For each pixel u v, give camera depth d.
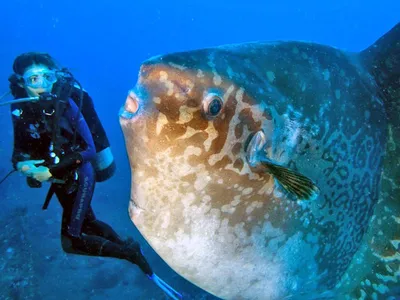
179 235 1.53
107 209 14.84
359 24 100.44
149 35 108.12
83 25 102.00
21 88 2.94
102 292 8.68
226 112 1.45
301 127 1.71
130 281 9.12
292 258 1.86
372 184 2.13
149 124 1.35
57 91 2.86
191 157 1.42
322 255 2.01
